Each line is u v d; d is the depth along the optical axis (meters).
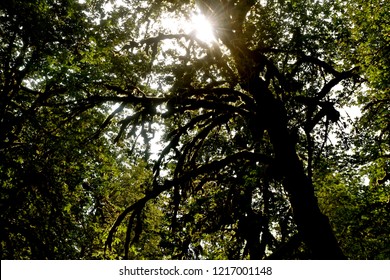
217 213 13.26
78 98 13.30
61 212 13.91
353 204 20.95
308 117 12.45
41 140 13.50
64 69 12.10
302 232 11.94
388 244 19.38
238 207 12.60
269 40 12.76
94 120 15.46
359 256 21.58
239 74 14.02
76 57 14.35
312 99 12.38
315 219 11.81
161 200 16.38
